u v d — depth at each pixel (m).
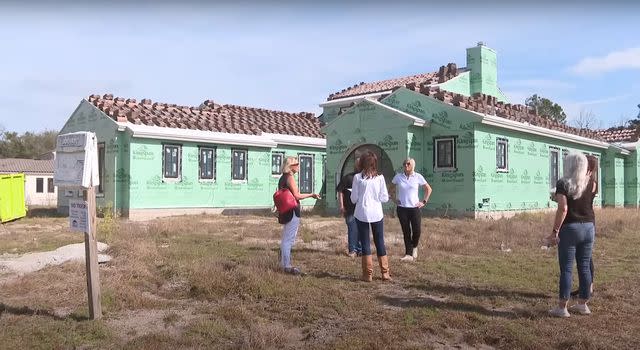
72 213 5.95
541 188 21.91
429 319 5.84
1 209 17.58
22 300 6.57
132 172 19.30
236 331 5.54
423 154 19.05
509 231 13.49
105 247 10.08
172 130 20.67
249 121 25.28
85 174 5.64
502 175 19.34
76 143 5.71
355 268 8.59
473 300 6.70
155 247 10.27
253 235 12.94
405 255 9.59
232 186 22.56
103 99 21.47
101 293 6.70
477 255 10.10
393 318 5.92
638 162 28.89
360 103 19.72
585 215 6.06
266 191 24.02
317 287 7.24
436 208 18.69
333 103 28.34
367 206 7.73
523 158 20.75
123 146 19.64
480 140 18.20
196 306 6.50
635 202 28.67
